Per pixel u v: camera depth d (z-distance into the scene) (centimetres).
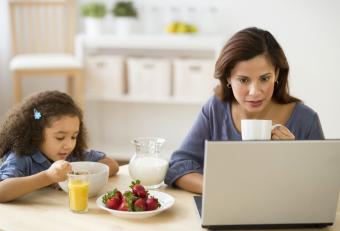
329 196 113
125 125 377
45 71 319
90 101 375
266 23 338
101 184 137
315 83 337
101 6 343
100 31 346
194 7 351
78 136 165
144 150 146
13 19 341
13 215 121
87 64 343
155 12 358
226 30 346
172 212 125
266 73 138
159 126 371
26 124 152
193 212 125
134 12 346
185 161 151
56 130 149
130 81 341
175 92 336
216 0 346
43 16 364
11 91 368
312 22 330
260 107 141
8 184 131
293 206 113
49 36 365
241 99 141
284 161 109
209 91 330
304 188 112
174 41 329
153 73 336
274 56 139
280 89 155
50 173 133
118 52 366
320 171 110
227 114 159
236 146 107
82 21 371
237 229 114
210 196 110
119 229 113
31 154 152
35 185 132
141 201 121
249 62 136
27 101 157
